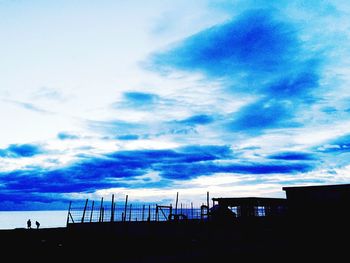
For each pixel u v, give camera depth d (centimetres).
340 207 1275
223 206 2833
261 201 2795
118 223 2550
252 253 1301
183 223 2830
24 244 1711
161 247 1580
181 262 1159
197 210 3466
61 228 2270
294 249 1331
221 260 1193
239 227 2495
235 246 1459
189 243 1683
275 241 1630
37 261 1300
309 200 1362
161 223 2744
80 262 1255
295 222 1372
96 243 1772
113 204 2686
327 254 1253
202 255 1252
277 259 1230
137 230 2264
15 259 1343
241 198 2753
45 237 1978
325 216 1301
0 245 1639
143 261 1159
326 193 1327
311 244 1297
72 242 1814
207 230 2322
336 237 1255
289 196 1424
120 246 1666
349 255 1206
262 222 2627
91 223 2502
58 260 1310
